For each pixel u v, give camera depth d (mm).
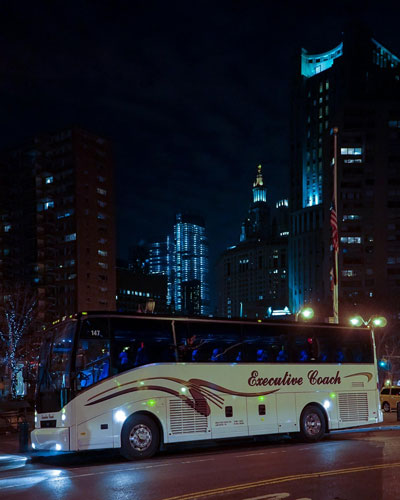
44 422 14875
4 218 118875
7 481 11953
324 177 137625
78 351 14680
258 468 12273
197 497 9359
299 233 191250
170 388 15797
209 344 16891
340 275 118375
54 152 118625
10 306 82625
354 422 19312
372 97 130000
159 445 15500
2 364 62500
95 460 15578
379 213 119688
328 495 9344
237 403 16906
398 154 120875
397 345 72500
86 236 115750
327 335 19453
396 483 10266
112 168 124062
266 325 18156
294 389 18172
